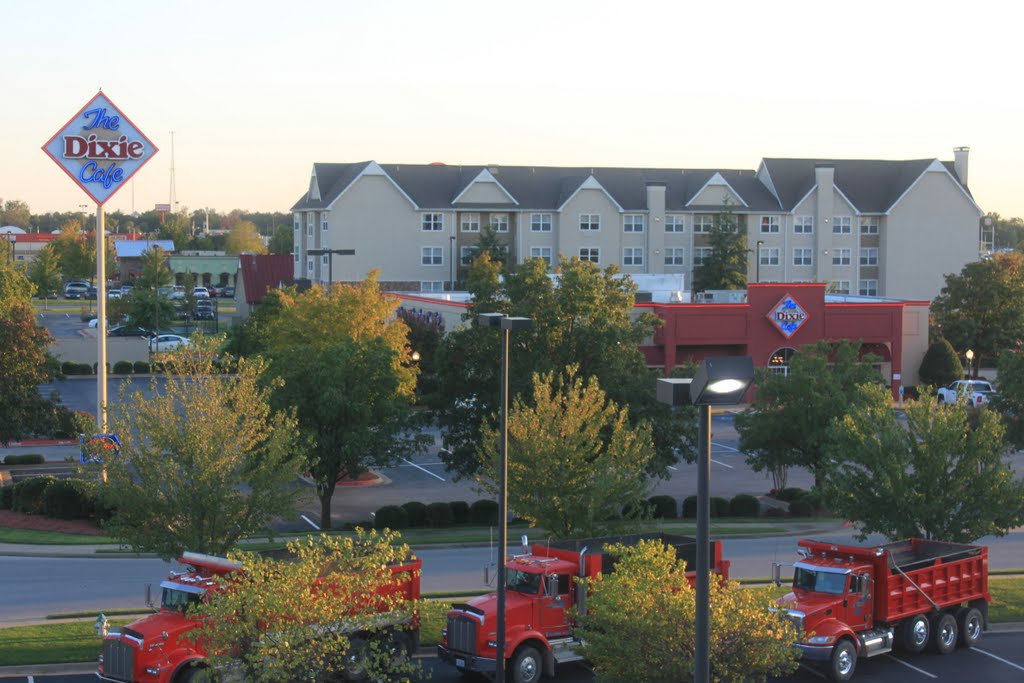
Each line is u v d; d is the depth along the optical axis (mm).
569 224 109062
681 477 56688
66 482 42562
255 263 118062
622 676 18953
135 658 22000
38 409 53000
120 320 111688
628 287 48156
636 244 110562
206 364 27750
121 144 47188
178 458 26828
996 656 27016
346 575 20422
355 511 47656
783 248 112562
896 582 26156
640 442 31047
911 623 26578
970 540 29938
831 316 81125
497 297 47500
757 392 49719
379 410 44031
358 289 62625
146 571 34625
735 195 111750
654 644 18391
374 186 104750
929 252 114250
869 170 116125
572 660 24641
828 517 47281
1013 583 33781
